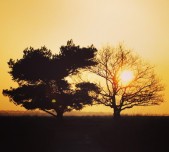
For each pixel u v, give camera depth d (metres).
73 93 58.28
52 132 35.12
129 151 23.36
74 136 32.84
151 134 30.91
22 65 57.78
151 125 36.75
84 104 58.25
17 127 38.16
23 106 57.56
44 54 59.41
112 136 30.72
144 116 48.97
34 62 57.81
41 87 57.31
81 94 57.62
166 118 44.69
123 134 31.50
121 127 36.38
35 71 57.66
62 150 24.02
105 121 52.88
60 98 57.78
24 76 58.12
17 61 58.78
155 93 59.50
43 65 57.66
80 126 48.19
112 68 59.88
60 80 58.12
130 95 59.81
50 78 57.88
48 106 57.53
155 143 26.38
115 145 25.91
